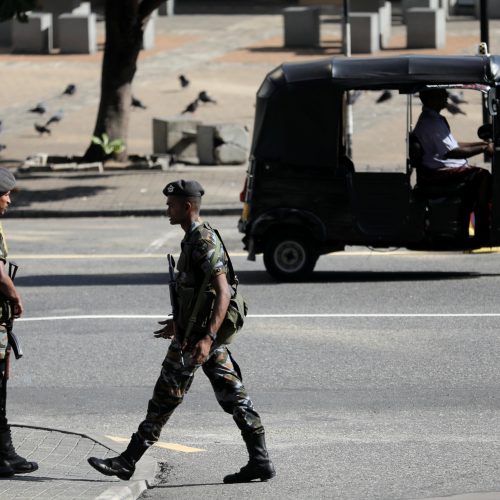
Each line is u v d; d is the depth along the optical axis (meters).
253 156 62.81
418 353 46.19
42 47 163.50
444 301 56.38
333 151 62.12
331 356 45.91
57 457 32.97
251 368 44.28
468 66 60.59
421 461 32.66
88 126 126.25
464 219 61.66
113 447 33.91
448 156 61.03
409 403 39.47
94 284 62.12
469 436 35.34
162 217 91.19
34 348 48.03
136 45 108.62
